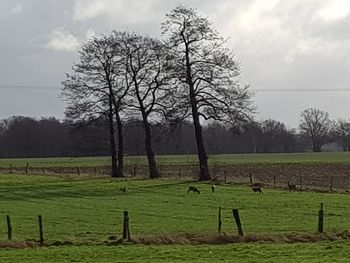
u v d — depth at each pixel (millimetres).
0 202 58812
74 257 27453
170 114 81625
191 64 80375
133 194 64500
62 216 47125
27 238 34906
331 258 26797
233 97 79375
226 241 32938
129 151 142625
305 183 79188
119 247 30641
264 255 27781
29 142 198625
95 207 53531
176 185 73500
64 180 84000
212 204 54281
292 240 33344
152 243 32344
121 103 89500
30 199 61344
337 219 43406
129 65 88188
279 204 53250
